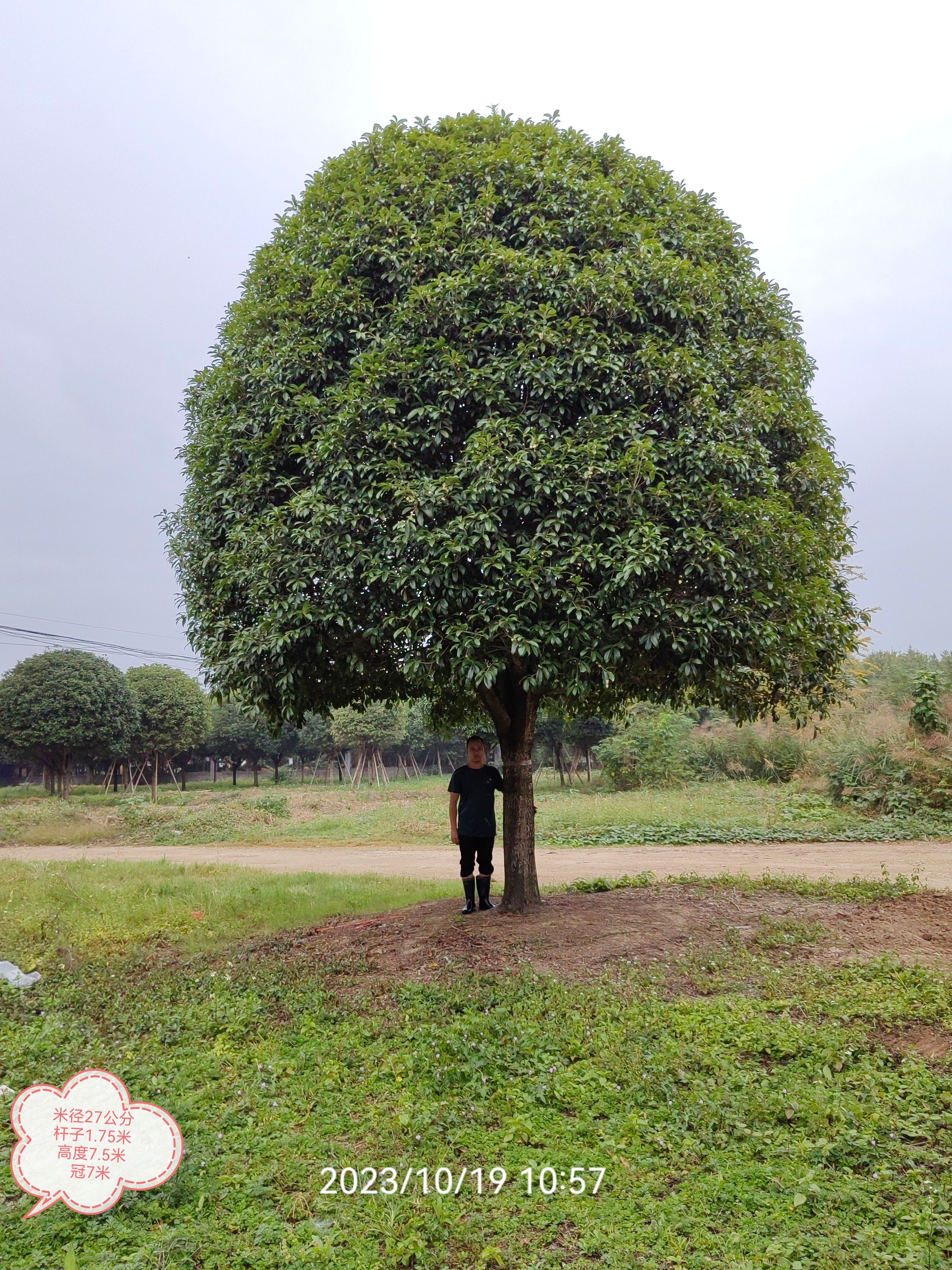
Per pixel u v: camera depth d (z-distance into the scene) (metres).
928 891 8.78
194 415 8.03
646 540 5.71
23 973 7.21
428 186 7.14
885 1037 4.80
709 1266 3.04
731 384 7.01
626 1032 4.93
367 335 6.64
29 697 30.11
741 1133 3.84
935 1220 3.18
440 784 40.12
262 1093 4.56
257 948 7.64
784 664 6.70
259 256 7.66
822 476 7.36
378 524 6.15
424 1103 4.34
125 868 14.15
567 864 13.96
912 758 18.28
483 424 6.07
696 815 19.11
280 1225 3.38
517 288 6.55
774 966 6.11
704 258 7.49
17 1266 3.19
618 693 8.44
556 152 7.17
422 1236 3.27
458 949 6.83
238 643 6.54
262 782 54.59
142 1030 5.62
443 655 6.15
